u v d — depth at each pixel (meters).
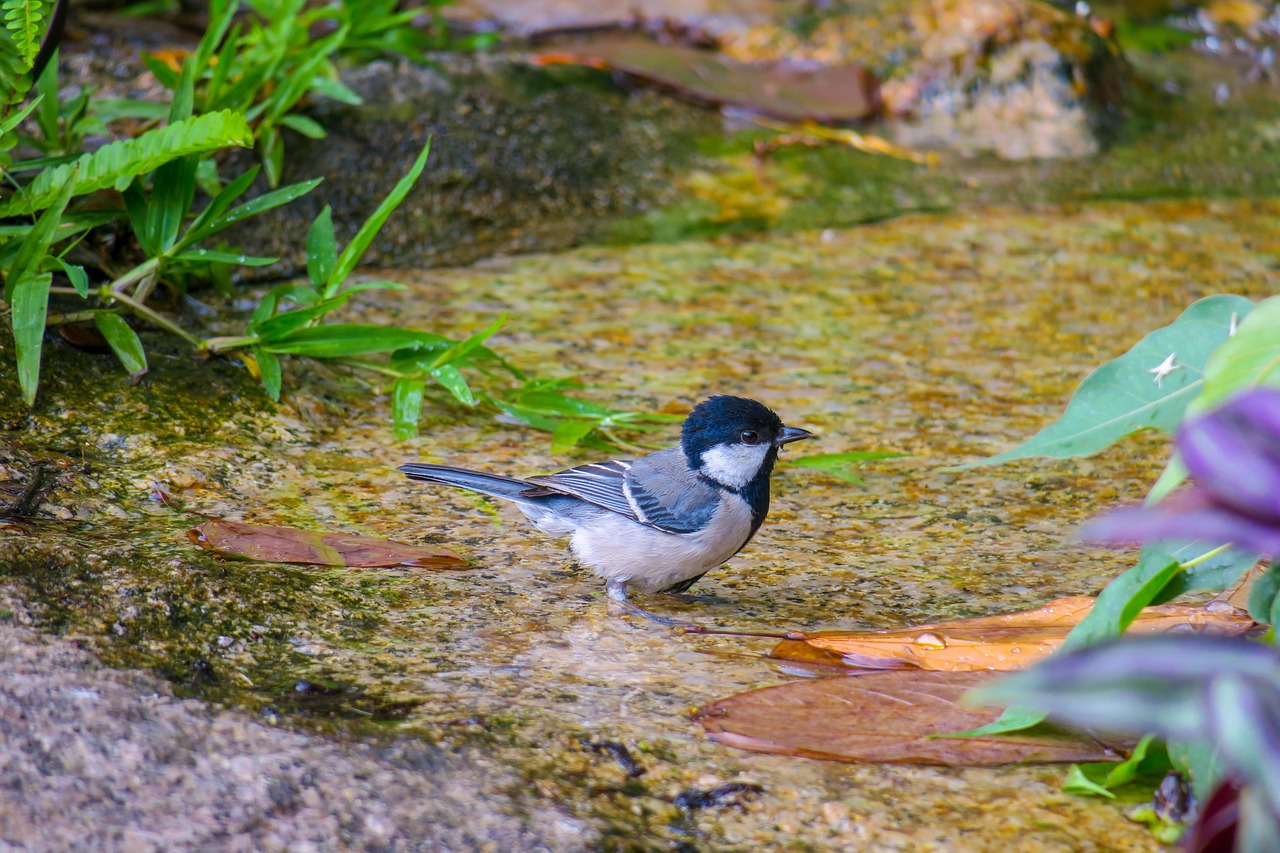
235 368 10.62
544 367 11.89
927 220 16.27
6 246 9.84
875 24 20.31
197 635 6.61
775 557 8.61
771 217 16.19
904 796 5.39
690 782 5.46
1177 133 19.47
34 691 5.56
